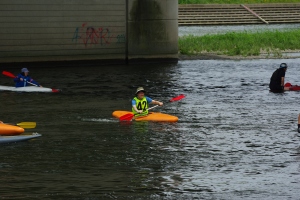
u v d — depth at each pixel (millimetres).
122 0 67938
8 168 26156
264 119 37031
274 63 68062
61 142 30812
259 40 84875
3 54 63688
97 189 23328
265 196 22703
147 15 68812
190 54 76188
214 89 49719
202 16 124750
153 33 69312
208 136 32344
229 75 58281
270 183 24250
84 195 22625
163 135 32531
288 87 49344
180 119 37031
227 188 23609
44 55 65562
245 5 130500
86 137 31938
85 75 58781
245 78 56312
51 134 32625
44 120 36531
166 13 69375
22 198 22219
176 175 25219
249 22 126000
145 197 22484
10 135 31500
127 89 49844
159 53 69875
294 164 26969
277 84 48375
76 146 30000
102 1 67188
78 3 66250
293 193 23047
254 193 23047
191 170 25953
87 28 67062
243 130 33875
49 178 24688
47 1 64875
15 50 64188
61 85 52062
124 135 32438
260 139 31703
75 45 66750
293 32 91250
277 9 132500
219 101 43906
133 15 68562
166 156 28172
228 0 138125
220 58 72562
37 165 26609
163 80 55062
